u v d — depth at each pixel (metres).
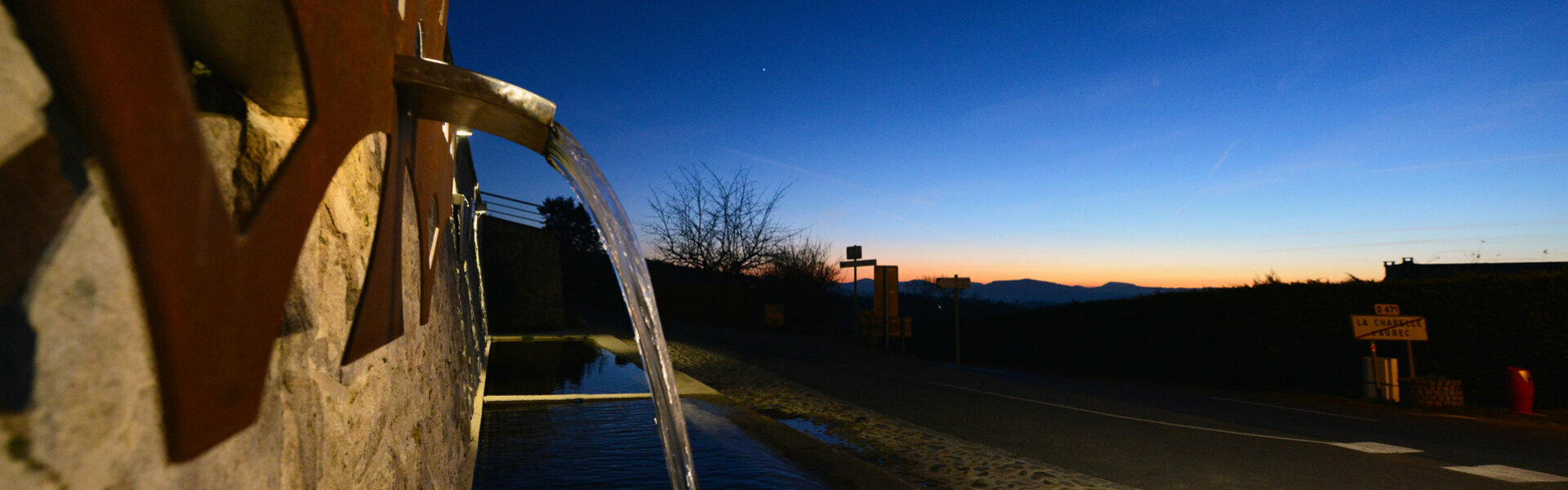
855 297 22.16
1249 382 12.07
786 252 28.47
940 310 37.19
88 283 0.41
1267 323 11.90
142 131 0.43
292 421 0.87
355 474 1.23
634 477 3.55
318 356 0.99
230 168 0.66
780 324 25.34
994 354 18.88
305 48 0.60
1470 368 9.84
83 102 0.38
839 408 7.42
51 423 0.38
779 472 3.92
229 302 0.56
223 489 0.64
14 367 0.35
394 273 1.43
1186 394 10.78
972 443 5.78
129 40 0.41
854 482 3.87
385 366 1.53
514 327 16.91
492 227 17.03
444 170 2.23
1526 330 9.34
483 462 3.83
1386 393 9.60
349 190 1.17
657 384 1.58
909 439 5.87
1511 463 5.71
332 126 0.76
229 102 0.66
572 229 38.06
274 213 0.64
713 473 3.84
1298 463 5.48
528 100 1.14
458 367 4.16
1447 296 10.12
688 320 28.92
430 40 1.71
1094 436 6.37
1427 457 5.86
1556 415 8.65
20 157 0.34
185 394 0.51
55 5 0.35
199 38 0.56
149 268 0.44
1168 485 4.78
